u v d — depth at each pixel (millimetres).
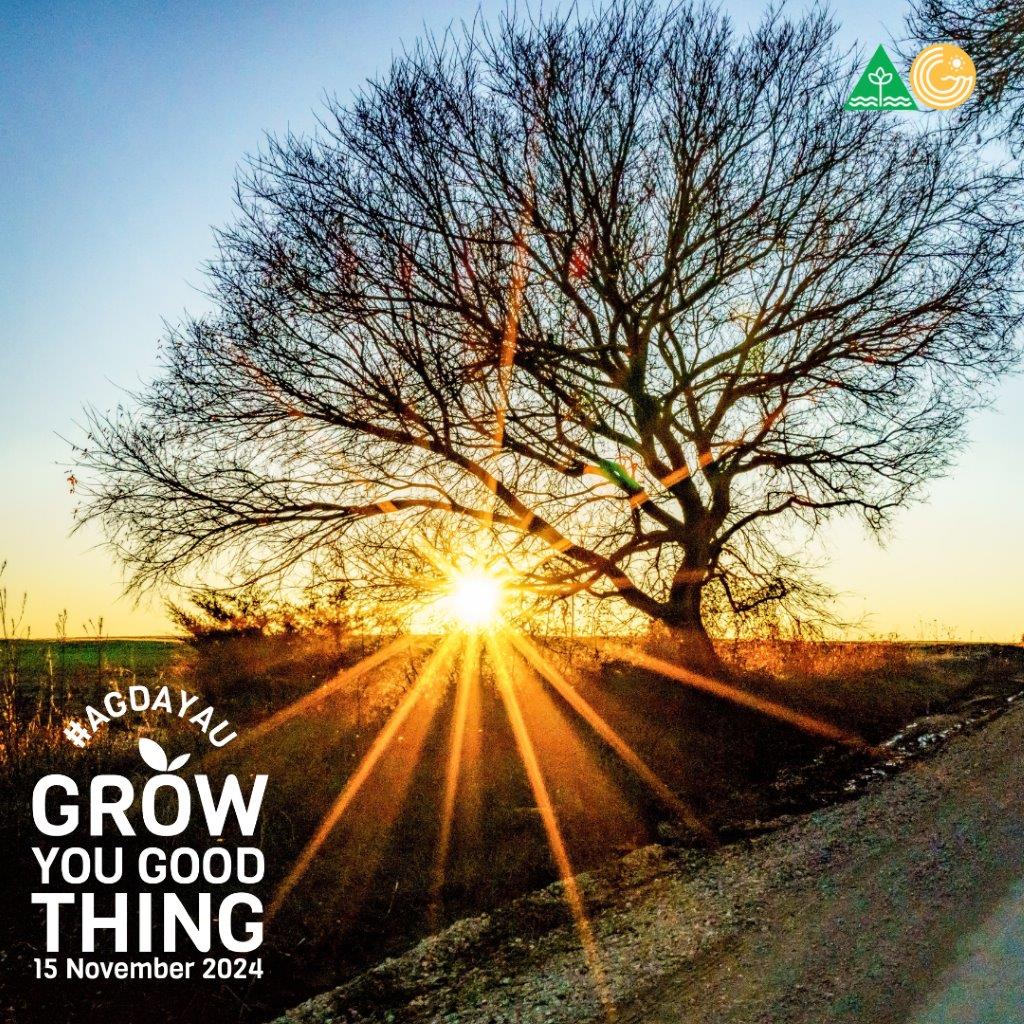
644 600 16094
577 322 14984
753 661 16641
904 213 14531
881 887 6055
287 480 14672
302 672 14289
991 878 5930
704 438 16094
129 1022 5355
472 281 14039
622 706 13656
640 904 6453
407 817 8516
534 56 14023
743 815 8930
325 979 5832
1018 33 10234
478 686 13125
